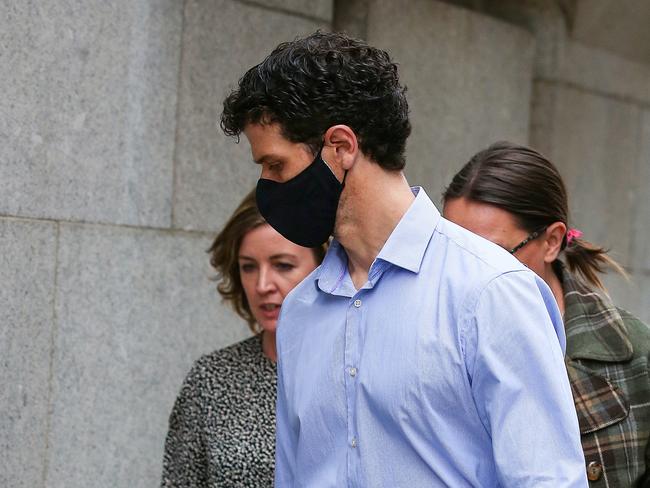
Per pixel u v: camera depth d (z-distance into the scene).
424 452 1.99
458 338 1.98
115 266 3.86
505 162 2.77
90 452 3.80
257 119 2.09
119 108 3.86
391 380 2.01
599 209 6.36
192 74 4.13
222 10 4.23
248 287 3.22
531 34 5.92
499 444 1.92
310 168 2.08
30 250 3.56
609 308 2.70
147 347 4.00
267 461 3.04
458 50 5.36
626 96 6.54
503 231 2.71
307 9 4.58
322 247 3.21
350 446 2.08
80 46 3.71
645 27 6.36
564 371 2.01
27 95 3.55
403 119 2.12
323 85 2.04
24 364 3.55
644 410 2.56
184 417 3.18
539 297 2.03
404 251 2.08
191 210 4.16
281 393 2.36
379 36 4.91
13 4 3.49
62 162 3.67
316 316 2.26
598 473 2.52
